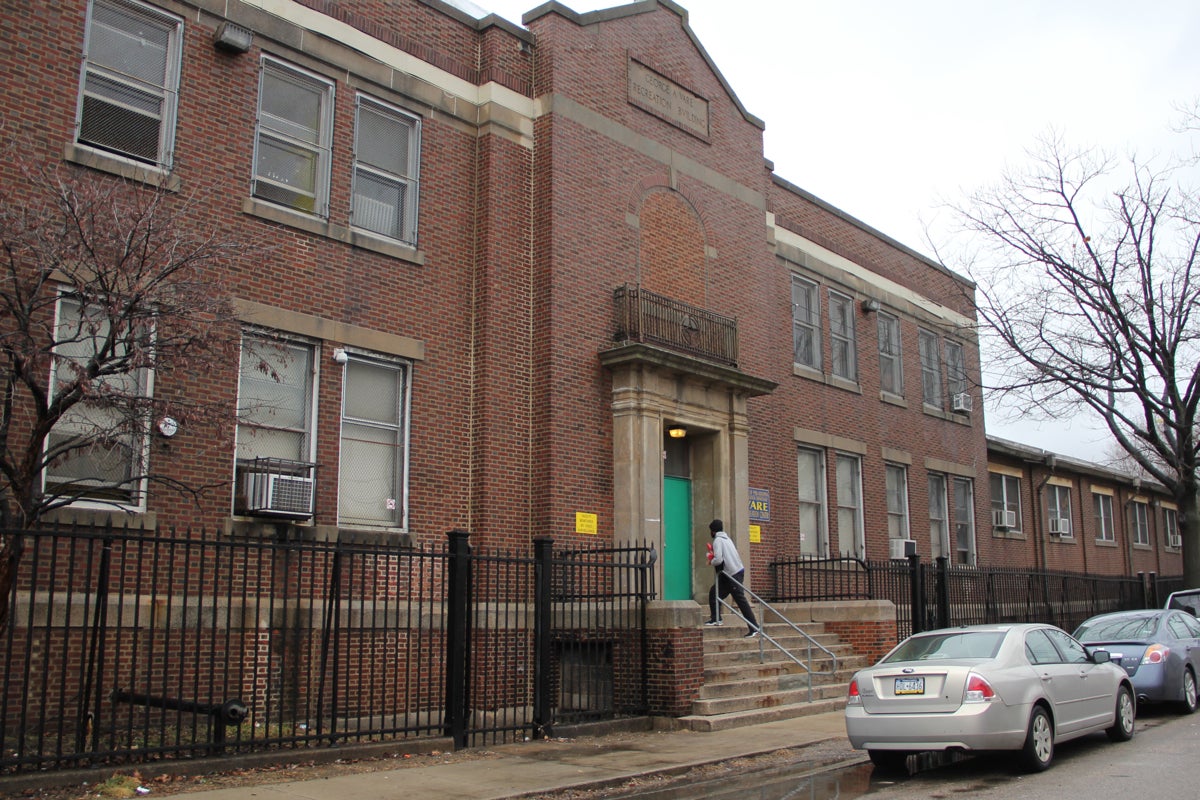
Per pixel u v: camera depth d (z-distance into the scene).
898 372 23.88
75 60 11.33
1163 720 13.16
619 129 16.69
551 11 15.97
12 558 8.26
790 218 21.28
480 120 15.33
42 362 9.83
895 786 9.18
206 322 9.73
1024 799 8.31
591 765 9.95
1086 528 31.78
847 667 15.98
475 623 12.72
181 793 8.12
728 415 17.39
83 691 8.86
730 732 12.21
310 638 9.77
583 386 15.30
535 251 15.40
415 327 14.05
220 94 12.52
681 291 17.36
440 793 8.48
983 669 9.60
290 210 13.01
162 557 11.11
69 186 9.58
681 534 17.02
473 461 14.38
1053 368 22.16
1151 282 21.23
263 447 12.43
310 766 9.41
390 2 14.59
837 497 21.20
